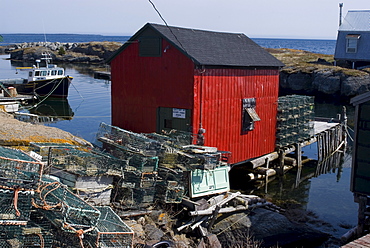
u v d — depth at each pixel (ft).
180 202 41.45
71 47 332.80
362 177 44.80
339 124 92.07
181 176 41.81
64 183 36.47
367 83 138.51
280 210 51.49
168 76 56.49
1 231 24.52
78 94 146.51
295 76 153.99
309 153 89.20
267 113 68.54
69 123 97.30
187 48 55.01
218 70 57.11
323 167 78.59
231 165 61.00
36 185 26.27
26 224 25.64
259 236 42.68
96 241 26.96
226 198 46.19
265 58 67.92
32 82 138.31
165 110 57.57
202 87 54.90
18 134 48.39
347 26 163.94
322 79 145.07
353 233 44.70
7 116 76.18
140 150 41.96
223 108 58.70
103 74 194.39
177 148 46.09
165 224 38.65
